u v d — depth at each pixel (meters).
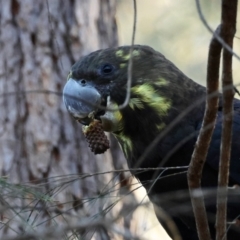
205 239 8.59
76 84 10.62
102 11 14.61
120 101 10.48
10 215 8.70
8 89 13.67
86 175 8.62
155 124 10.41
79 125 13.80
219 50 7.64
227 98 7.79
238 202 10.12
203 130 8.07
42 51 13.85
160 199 10.05
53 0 14.02
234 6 7.43
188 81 10.69
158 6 19.14
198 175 8.37
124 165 14.18
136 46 10.79
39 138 13.56
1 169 13.38
